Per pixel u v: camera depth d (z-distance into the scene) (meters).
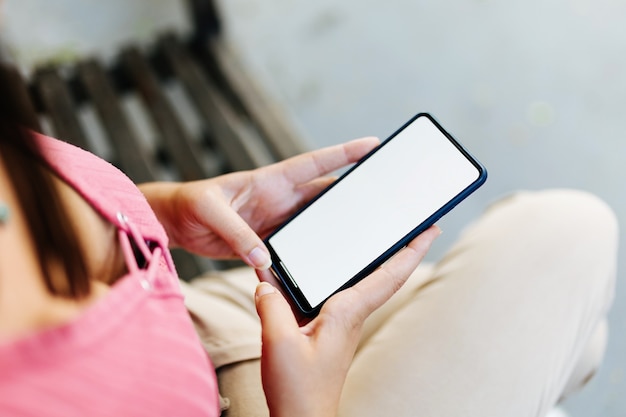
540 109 1.41
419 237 0.57
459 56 1.52
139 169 1.11
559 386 0.60
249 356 0.60
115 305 0.37
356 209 0.65
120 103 1.21
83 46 1.56
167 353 0.40
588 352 0.74
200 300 0.65
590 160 1.32
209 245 0.69
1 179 0.36
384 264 0.60
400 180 0.64
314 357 0.49
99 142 1.39
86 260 0.39
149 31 1.60
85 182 0.43
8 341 0.32
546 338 0.60
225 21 1.57
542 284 0.62
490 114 1.42
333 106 1.48
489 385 0.57
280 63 1.56
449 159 0.63
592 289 0.64
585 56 1.47
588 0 1.57
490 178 1.33
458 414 0.56
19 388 0.32
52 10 1.62
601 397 1.07
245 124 1.34
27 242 0.35
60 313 0.35
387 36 1.58
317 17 1.64
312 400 0.48
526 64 1.48
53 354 0.33
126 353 0.37
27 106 0.42
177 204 0.64
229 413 0.57
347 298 0.52
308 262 0.64
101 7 1.63
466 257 0.66
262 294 0.52
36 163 0.38
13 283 0.34
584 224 0.67
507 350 0.59
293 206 0.70
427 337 0.60
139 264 0.45
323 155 0.67
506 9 1.58
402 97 1.48
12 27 1.58
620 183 1.29
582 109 1.40
